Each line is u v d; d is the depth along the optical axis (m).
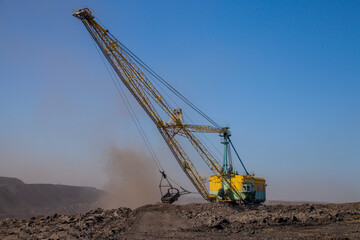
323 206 59.25
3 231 34.41
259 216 45.44
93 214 44.84
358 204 59.69
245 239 26.78
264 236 28.33
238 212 55.62
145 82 59.53
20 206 150.50
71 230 31.09
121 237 28.72
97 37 54.62
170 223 38.81
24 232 32.00
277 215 46.81
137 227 35.12
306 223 37.41
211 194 72.19
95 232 30.91
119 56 56.59
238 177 69.81
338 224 36.38
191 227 35.38
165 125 63.88
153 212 49.00
